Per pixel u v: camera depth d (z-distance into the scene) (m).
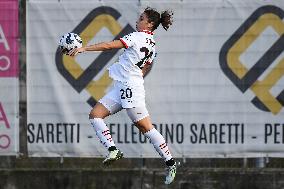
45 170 33.69
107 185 33.66
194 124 33.00
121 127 33.12
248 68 32.81
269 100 32.88
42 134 33.34
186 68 32.81
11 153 33.50
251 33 32.75
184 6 32.72
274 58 32.75
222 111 32.94
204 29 32.75
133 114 26.02
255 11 32.72
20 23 33.16
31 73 33.16
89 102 33.12
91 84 33.06
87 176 33.59
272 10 32.72
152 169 33.56
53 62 33.09
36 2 33.03
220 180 33.50
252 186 33.50
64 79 33.12
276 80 32.81
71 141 33.34
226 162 33.78
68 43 25.30
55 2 33.00
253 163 33.59
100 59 32.97
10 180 33.69
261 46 32.75
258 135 33.06
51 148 33.41
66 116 33.22
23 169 33.72
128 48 25.53
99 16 32.94
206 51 32.78
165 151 26.44
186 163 33.56
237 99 32.91
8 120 33.38
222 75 32.84
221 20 32.75
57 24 33.06
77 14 33.00
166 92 32.88
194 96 32.88
